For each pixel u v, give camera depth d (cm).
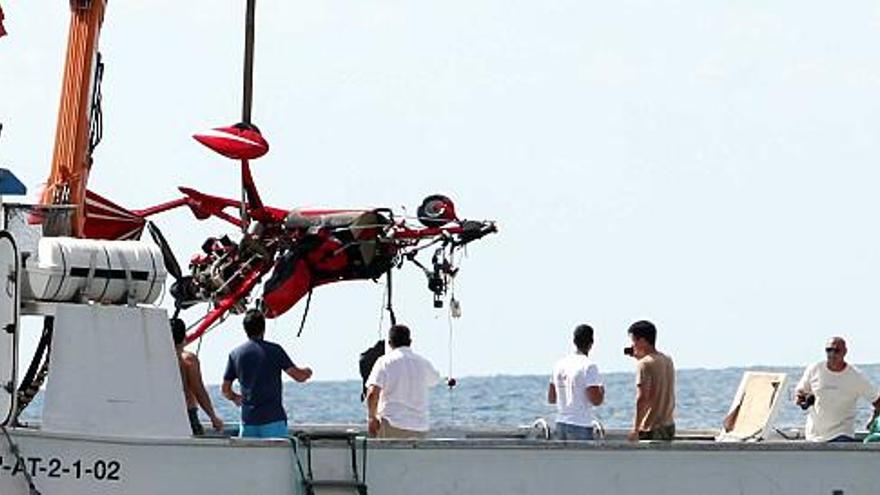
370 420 6412
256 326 6241
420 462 6019
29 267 5772
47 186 6241
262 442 5903
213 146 6431
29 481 5684
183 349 6328
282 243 6619
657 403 6612
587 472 6134
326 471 5962
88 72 6288
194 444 5847
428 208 6675
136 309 5844
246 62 6800
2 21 6081
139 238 6456
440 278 6681
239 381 6222
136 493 5791
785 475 6303
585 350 6650
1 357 5650
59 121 6275
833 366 6856
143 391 5825
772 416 6912
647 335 6656
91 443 5750
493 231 6700
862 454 6362
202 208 6606
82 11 6309
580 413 6594
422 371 6425
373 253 6638
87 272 5778
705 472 6234
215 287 6569
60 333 5744
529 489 6081
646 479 6181
